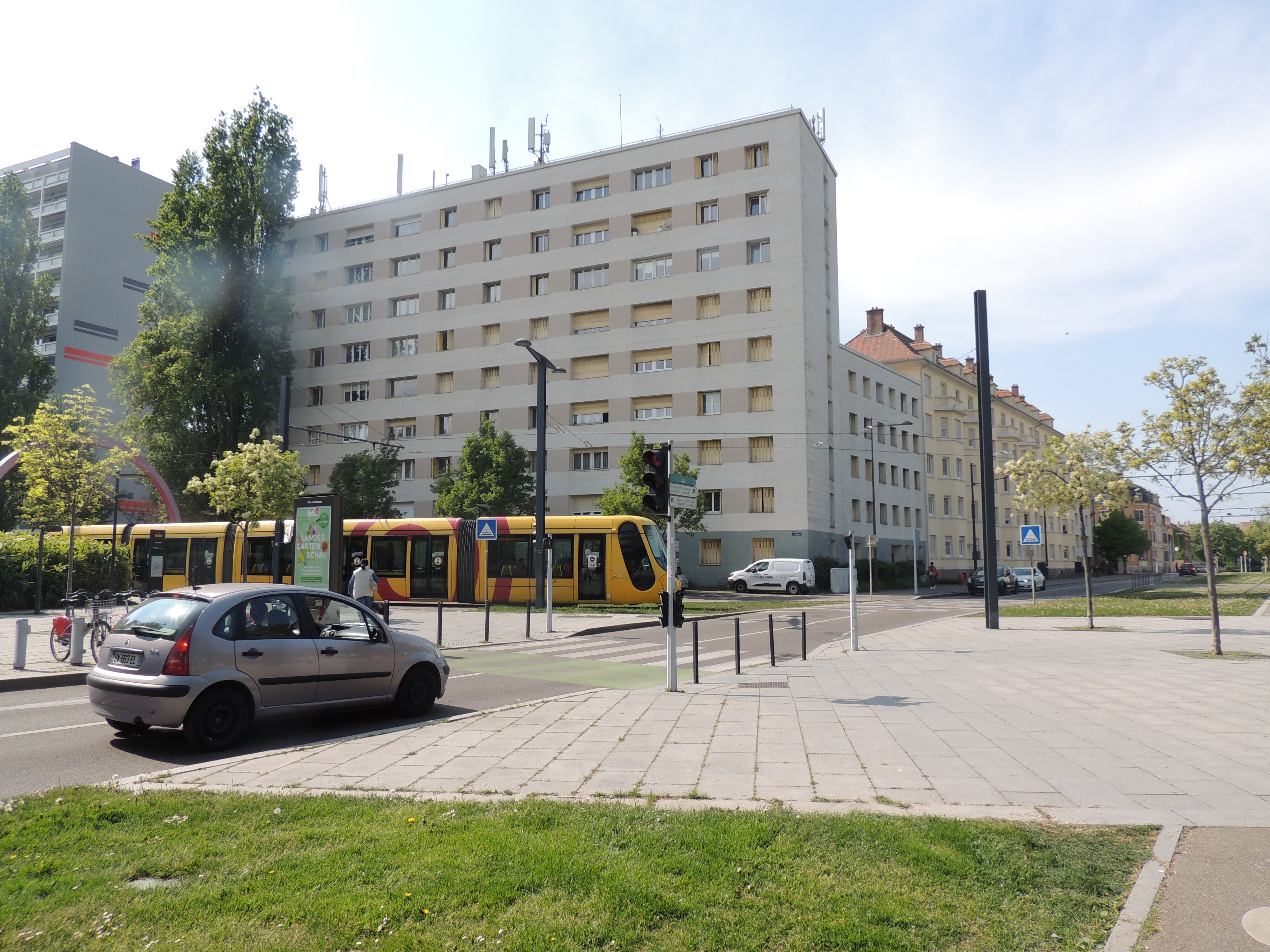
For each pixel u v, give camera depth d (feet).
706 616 74.90
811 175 142.82
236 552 90.43
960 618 72.54
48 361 168.35
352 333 170.30
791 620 42.09
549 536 82.07
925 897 11.28
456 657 45.16
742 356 137.08
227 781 17.99
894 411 173.37
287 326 152.97
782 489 133.18
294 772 18.84
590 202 150.51
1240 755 19.89
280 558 87.15
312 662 24.70
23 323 138.62
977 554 156.35
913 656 42.80
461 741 21.99
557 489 147.74
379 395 166.61
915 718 24.93
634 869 12.18
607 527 81.51
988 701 28.04
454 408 158.61
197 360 136.36
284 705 23.98
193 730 21.97
